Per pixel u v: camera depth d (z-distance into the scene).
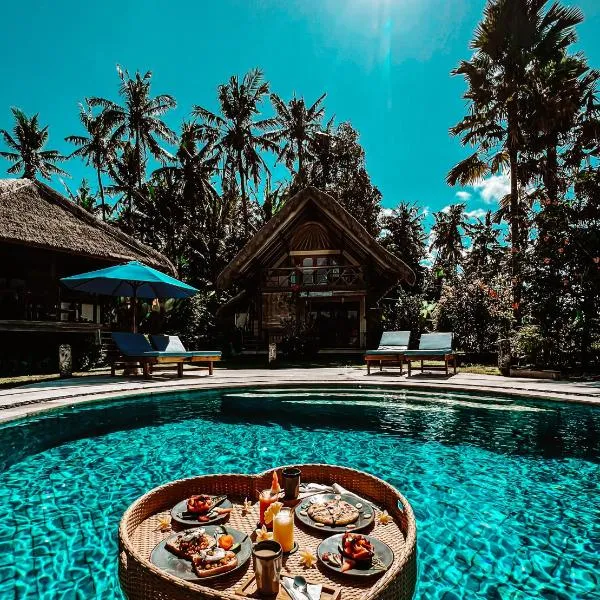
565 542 3.13
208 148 30.22
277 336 18.44
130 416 7.06
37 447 5.40
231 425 6.55
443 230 42.69
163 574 2.04
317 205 17.42
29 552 2.99
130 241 15.80
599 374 10.82
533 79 15.88
